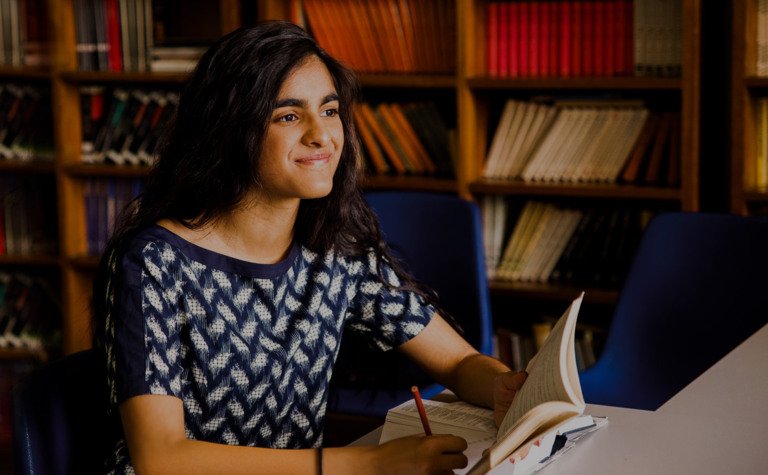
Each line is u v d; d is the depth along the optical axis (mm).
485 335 2830
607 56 3332
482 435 1504
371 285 1796
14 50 3887
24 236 4008
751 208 3283
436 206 2945
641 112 3309
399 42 3518
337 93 1651
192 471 1392
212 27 3857
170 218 1603
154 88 3887
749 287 2422
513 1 3447
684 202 3195
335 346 1739
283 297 1661
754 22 3148
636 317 2523
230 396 1599
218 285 1592
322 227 1721
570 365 1328
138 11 3729
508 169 3504
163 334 1504
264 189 1577
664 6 3197
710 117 3346
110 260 1558
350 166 1730
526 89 3523
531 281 3529
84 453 1566
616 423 1543
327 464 1368
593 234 3428
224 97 1535
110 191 3873
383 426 1630
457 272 2896
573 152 3406
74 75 3758
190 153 1570
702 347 2459
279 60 1531
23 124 3920
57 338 4035
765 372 1792
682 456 1401
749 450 1421
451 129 3602
